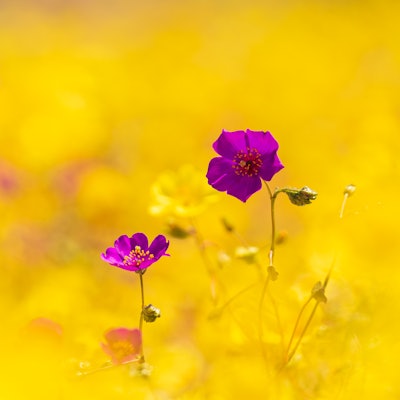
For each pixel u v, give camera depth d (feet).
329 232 4.21
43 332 3.72
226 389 3.76
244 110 7.19
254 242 4.72
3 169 5.66
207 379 3.84
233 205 4.99
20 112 6.67
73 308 4.17
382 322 3.72
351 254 4.12
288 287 3.87
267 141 3.56
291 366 3.67
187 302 4.32
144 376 3.59
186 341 4.14
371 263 4.09
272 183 5.47
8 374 3.69
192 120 7.12
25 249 4.68
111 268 4.59
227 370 3.77
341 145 5.64
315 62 7.93
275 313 3.68
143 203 5.41
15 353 3.72
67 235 5.07
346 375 3.65
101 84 8.03
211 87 7.84
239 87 7.74
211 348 3.89
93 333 3.95
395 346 3.69
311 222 4.46
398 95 6.64
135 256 3.56
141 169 6.00
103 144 6.48
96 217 5.35
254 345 3.73
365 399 3.66
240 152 3.58
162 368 3.92
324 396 3.67
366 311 3.75
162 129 6.57
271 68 8.02
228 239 4.57
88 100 7.25
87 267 4.58
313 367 3.72
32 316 4.12
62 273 4.44
